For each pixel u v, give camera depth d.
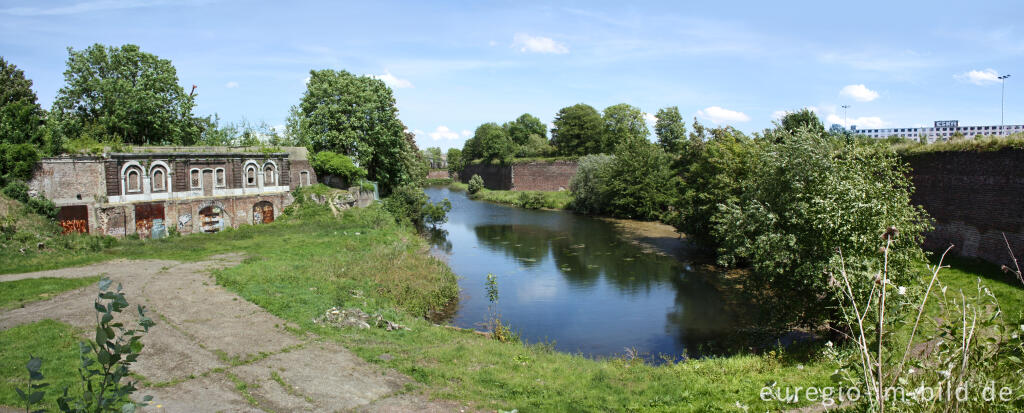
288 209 43.31
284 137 61.62
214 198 38.44
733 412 11.33
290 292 21.09
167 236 34.94
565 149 100.19
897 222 15.88
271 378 13.19
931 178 27.23
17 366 12.79
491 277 24.73
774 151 18.95
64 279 22.11
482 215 66.06
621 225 55.06
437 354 15.70
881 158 17.70
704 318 23.92
